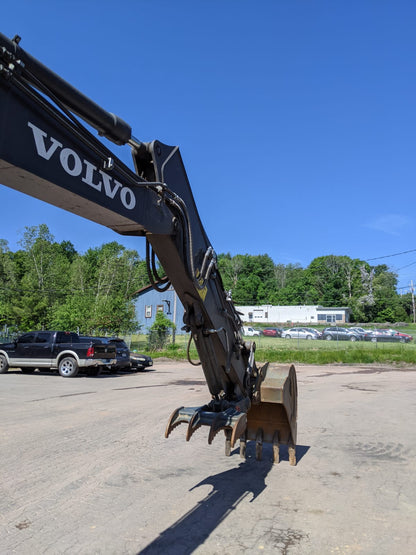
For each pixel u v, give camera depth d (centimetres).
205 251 407
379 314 9038
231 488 465
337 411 949
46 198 238
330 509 411
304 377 1730
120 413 891
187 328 401
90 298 3309
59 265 5191
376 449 636
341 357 2441
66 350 1622
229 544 338
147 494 443
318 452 619
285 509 410
